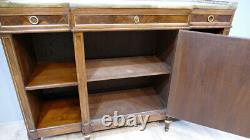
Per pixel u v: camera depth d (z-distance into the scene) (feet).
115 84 5.32
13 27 2.93
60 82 3.66
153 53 5.14
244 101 3.70
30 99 3.76
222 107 3.91
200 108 4.09
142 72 4.17
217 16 3.93
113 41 4.73
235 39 3.30
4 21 2.87
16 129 4.63
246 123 3.87
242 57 3.38
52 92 4.89
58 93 4.95
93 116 4.33
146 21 3.48
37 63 4.42
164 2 3.59
